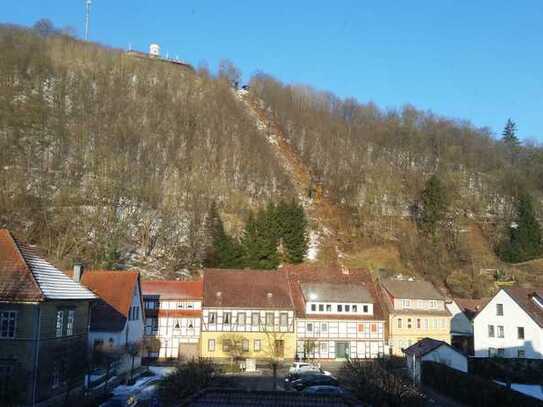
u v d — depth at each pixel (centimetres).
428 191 12525
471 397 3884
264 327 6494
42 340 3281
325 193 14400
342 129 17975
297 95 19950
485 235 12738
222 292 6619
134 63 17125
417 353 4894
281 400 2478
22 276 3341
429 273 10662
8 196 9856
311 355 6506
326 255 11019
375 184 14525
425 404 3294
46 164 11481
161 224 10556
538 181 15325
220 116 16550
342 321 6738
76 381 3703
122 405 3209
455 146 16938
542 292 6291
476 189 14838
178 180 12706
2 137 11800
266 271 7112
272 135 17712
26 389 3134
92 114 13850
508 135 18475
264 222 9650
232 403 2427
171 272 9056
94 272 5338
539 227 12188
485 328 6194
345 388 4028
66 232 9325
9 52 14688
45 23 16888
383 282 7450
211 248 9562
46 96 13875
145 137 13875
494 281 10369
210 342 6384
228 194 12775
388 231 12469
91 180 11312
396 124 18150
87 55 16350
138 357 5241
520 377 4950
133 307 5216
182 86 17300
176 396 3250
